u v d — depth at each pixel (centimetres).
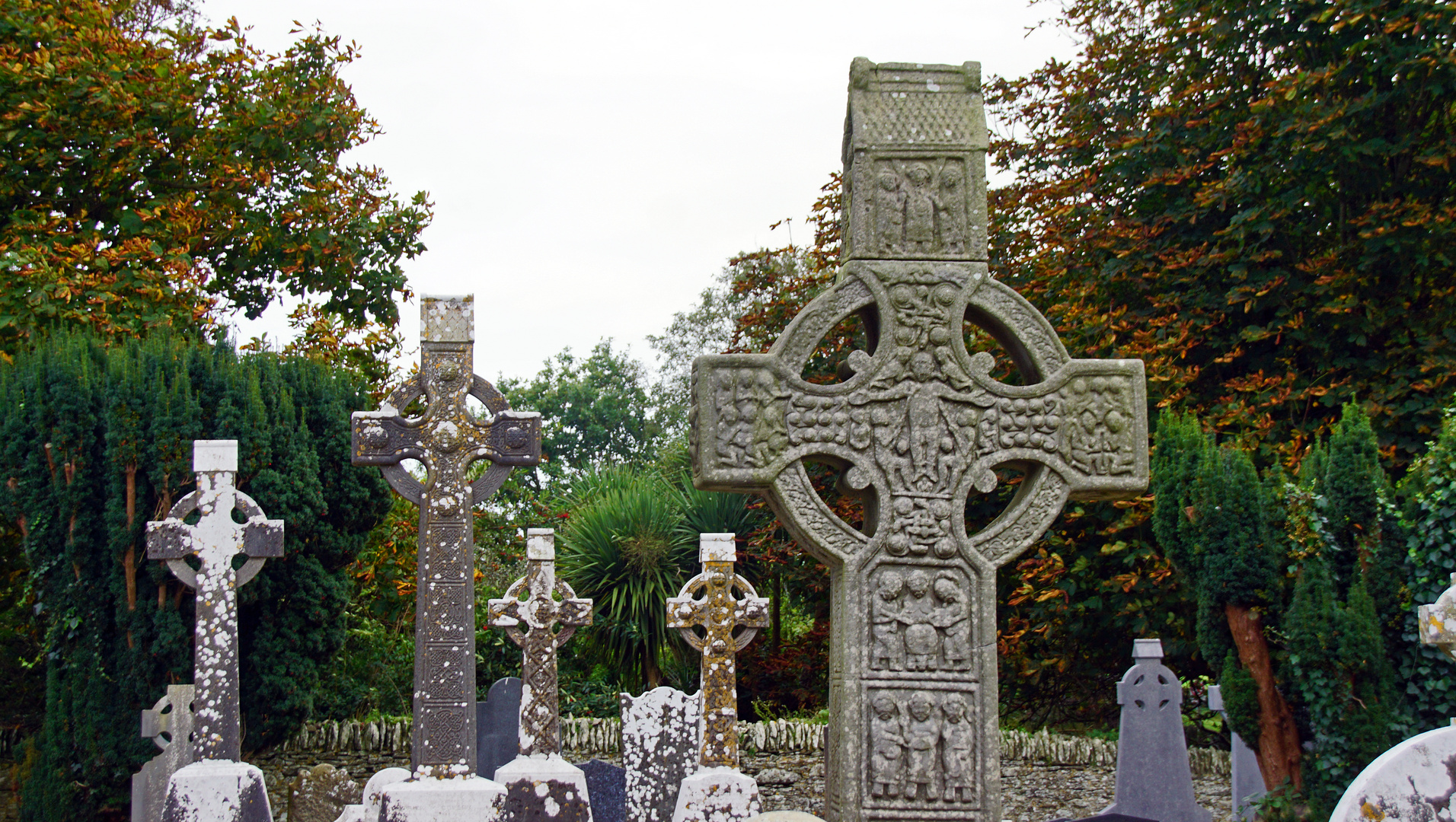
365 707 1400
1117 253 1222
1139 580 1120
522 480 2897
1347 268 1135
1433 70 1095
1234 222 1131
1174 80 1295
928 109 567
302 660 895
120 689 805
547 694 820
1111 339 1167
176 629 802
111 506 801
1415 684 608
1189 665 1226
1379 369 1119
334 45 1405
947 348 554
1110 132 1311
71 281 1052
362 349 1297
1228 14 1212
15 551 975
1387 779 402
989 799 533
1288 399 1120
